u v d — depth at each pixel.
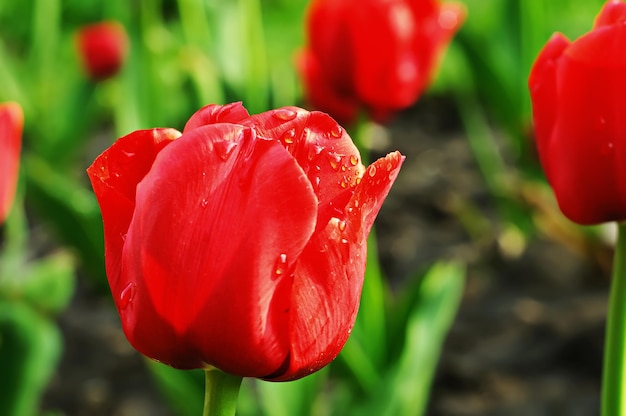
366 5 0.84
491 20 1.69
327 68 0.87
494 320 1.22
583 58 0.58
